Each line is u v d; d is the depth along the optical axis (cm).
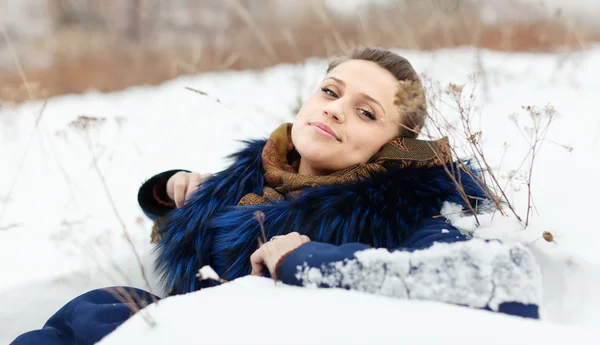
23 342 139
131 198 254
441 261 118
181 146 323
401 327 102
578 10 465
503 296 114
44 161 320
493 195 165
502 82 365
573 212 168
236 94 420
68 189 273
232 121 358
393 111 168
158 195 200
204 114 382
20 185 285
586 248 147
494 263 117
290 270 125
